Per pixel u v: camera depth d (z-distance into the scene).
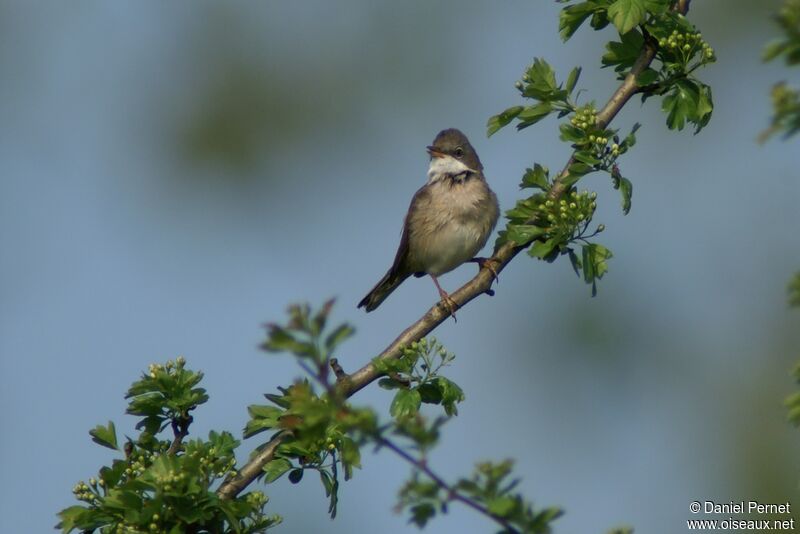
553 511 6.26
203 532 9.20
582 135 10.99
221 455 9.44
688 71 11.33
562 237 10.84
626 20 10.87
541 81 11.22
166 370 9.97
